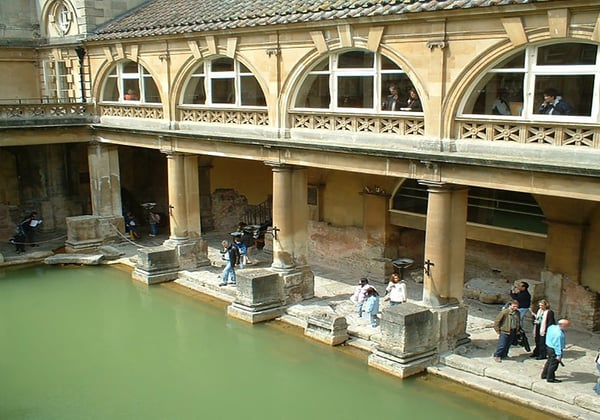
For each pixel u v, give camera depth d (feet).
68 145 88.07
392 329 44.78
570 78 42.96
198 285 65.46
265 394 43.34
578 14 36.11
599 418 37.27
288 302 57.52
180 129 65.92
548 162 38.47
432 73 43.57
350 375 45.47
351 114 49.65
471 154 42.45
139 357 49.47
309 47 51.37
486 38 40.57
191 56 62.39
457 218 45.65
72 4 77.61
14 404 42.11
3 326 56.24
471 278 59.88
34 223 80.69
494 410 39.86
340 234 67.87
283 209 56.44
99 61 75.20
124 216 86.48
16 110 73.31
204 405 41.86
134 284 67.72
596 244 49.14
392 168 46.96
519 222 54.90
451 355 45.62
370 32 46.50
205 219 86.58
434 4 41.88
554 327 40.55
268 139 54.80
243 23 55.31
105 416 40.42
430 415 39.91
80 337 53.62
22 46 83.87
